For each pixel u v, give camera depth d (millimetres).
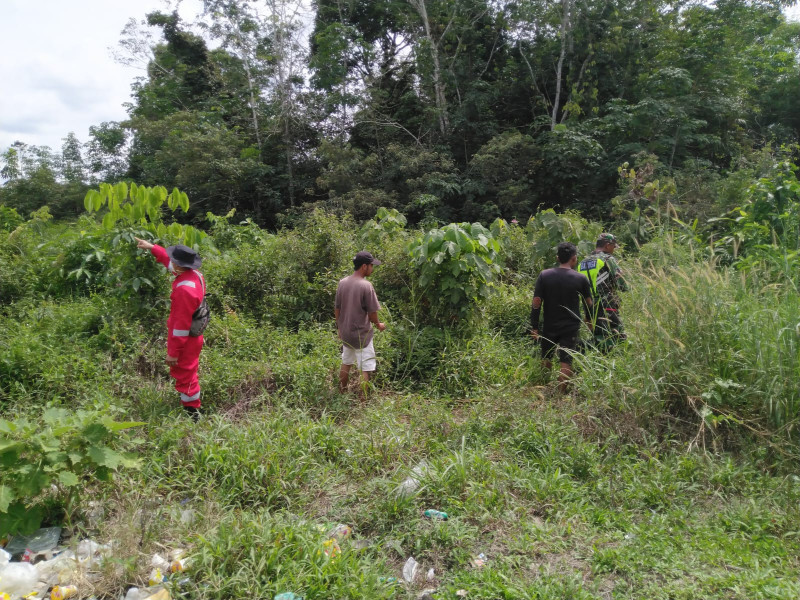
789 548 3283
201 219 23422
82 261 8688
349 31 24172
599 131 20828
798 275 5738
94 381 5457
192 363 5012
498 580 2996
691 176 16062
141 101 28984
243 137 25188
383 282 7684
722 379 4762
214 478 3893
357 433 4594
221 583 2844
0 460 3090
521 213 20453
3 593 2773
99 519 3455
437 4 25250
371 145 24219
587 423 4766
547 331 5770
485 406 5137
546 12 23781
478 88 24500
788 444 4324
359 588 2859
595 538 3408
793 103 25906
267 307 7629
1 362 5523
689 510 3721
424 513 3631
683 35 23453
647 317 5168
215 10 25125
